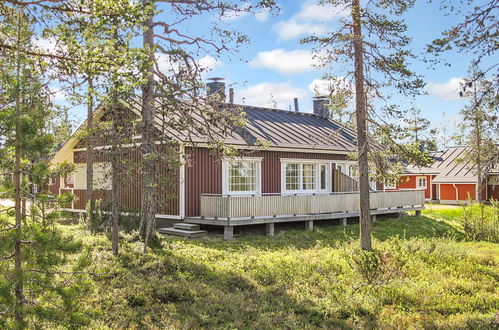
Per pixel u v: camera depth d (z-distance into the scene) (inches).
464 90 286.8
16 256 187.3
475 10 284.2
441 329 283.1
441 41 295.6
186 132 644.1
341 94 504.1
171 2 413.7
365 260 388.8
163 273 386.6
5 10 256.1
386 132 497.4
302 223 761.0
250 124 820.6
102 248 455.2
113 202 436.8
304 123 984.3
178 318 287.4
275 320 291.4
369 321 301.4
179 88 462.6
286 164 797.2
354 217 864.9
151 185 451.8
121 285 341.4
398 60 468.4
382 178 526.3
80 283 204.4
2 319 180.4
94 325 262.4
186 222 642.8
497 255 546.0
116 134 434.3
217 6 434.9
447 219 949.8
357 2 490.0
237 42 492.7
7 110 192.4
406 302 339.3
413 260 473.1
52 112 219.8
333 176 883.4
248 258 463.8
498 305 333.7
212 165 685.3
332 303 328.5
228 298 327.3
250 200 621.0
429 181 1560.0
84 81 291.9
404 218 904.3
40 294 193.0
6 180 194.2
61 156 850.8
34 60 258.4
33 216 196.2
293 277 394.9
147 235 457.7
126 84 271.0
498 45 283.4
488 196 1379.2
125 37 255.4
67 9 248.7
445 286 383.2
